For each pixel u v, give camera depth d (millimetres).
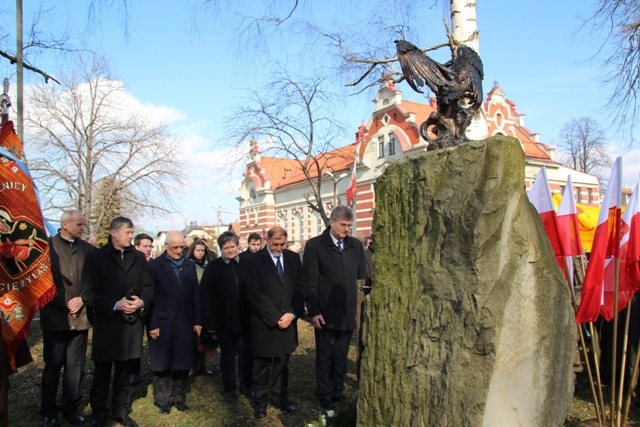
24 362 4406
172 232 5746
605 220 4031
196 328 5699
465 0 6566
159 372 5383
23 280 4340
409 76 3119
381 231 3082
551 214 4672
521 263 2600
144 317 5508
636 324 5324
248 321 5902
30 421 5141
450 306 2617
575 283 6527
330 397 5297
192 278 5715
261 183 41625
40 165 20297
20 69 7188
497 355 2455
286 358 5246
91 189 21047
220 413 5289
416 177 2912
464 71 3072
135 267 5004
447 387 2516
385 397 2809
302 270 5316
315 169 35188
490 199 2607
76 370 5016
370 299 3014
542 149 29875
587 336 6219
